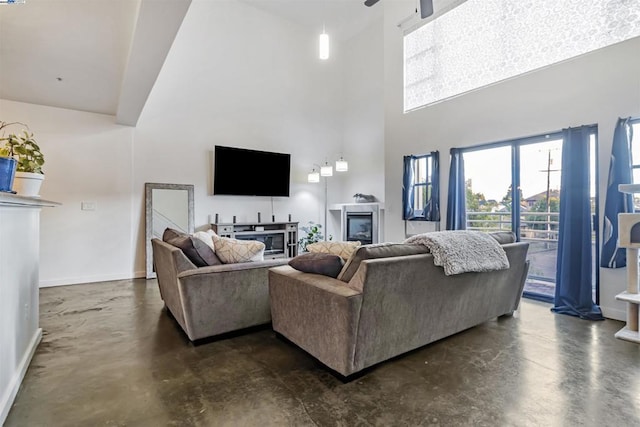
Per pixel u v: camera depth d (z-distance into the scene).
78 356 2.29
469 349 2.43
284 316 2.41
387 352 2.11
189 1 2.03
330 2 6.11
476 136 4.29
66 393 1.83
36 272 2.47
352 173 7.22
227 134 5.88
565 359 2.26
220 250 2.82
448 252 2.28
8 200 1.42
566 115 3.45
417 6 5.04
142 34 2.41
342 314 1.88
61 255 4.46
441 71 4.82
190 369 2.12
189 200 5.41
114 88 3.98
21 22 2.77
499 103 4.05
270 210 6.41
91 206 4.65
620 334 2.64
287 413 1.65
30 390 1.86
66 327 2.86
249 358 2.28
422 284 2.21
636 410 1.68
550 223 3.86
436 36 4.88
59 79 3.76
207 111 5.66
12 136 2.16
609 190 3.09
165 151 5.23
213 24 5.74
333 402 1.75
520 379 1.99
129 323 2.97
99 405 1.72
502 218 4.27
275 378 2.01
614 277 3.13
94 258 4.68
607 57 3.17
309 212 6.96
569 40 3.52
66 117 4.48
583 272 3.22
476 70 4.38
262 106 6.32
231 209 5.92
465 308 2.61
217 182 5.63
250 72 6.18
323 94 7.17
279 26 6.55
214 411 1.67
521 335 2.71
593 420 1.60
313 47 7.02
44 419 1.60
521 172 4.05
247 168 5.97
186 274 2.41
